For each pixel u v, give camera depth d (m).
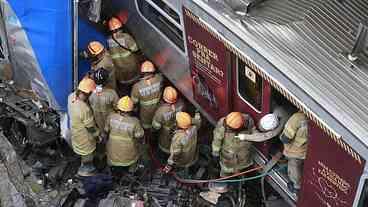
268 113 7.15
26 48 8.75
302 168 7.14
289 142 7.01
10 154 8.90
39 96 9.18
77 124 8.05
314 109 6.21
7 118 9.03
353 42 6.66
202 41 7.45
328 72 6.39
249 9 6.93
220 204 8.23
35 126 8.73
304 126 6.77
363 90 6.25
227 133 7.46
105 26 9.36
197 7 7.17
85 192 8.38
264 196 8.11
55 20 8.41
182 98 9.09
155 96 8.48
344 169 6.20
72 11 8.34
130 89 9.48
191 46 7.79
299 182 7.26
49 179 8.62
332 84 6.29
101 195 8.43
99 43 8.73
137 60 9.33
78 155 8.81
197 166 8.71
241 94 7.46
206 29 7.18
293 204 7.58
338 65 6.46
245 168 7.93
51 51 8.61
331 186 6.58
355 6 6.99
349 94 6.21
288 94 6.44
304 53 6.55
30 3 8.37
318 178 6.74
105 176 8.45
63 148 8.93
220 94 7.82
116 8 9.43
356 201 6.28
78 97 8.03
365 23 6.38
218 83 7.69
